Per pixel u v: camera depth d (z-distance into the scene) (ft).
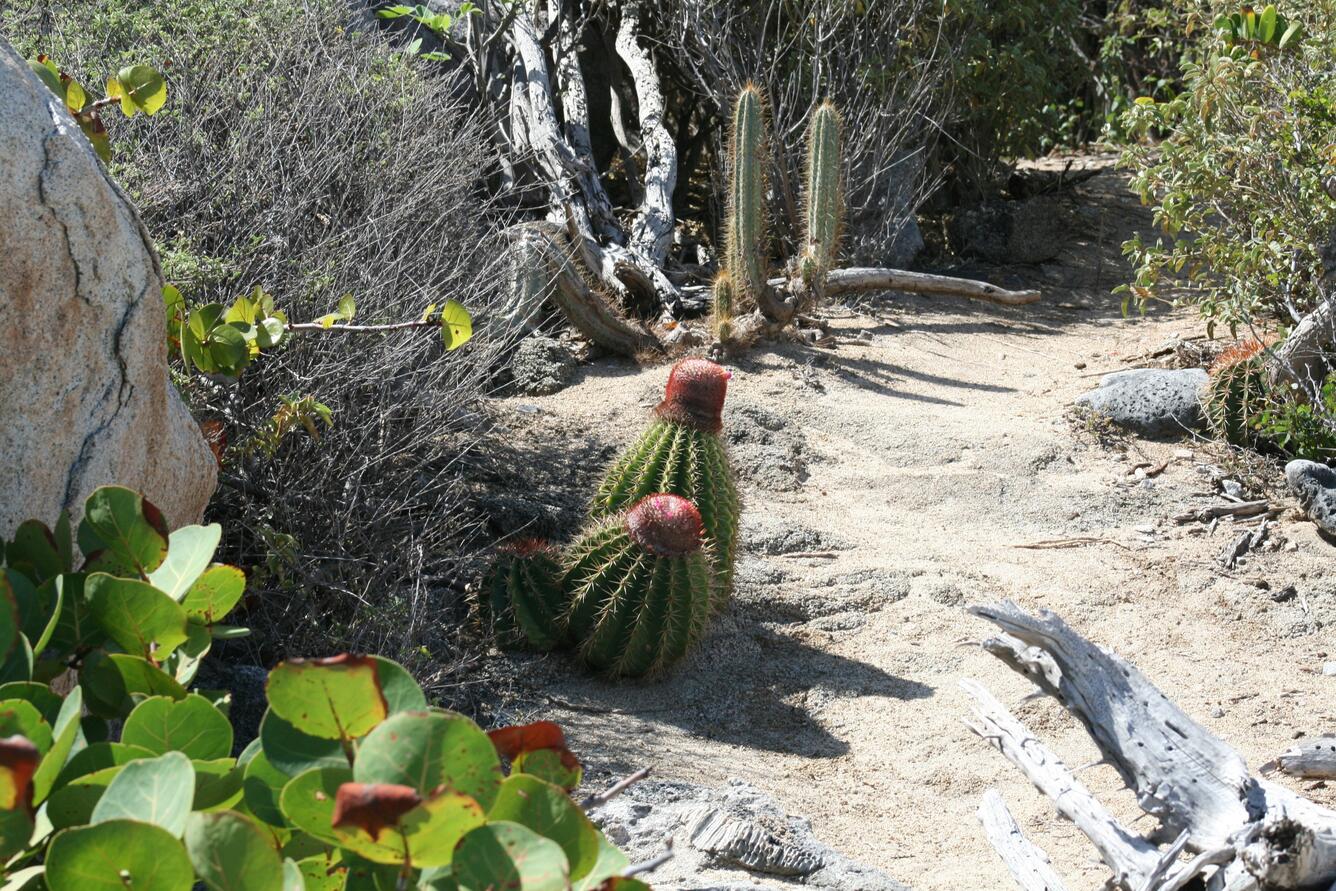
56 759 5.74
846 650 16.48
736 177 26.21
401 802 4.88
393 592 15.02
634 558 14.79
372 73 21.54
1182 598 18.08
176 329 11.68
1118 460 22.63
